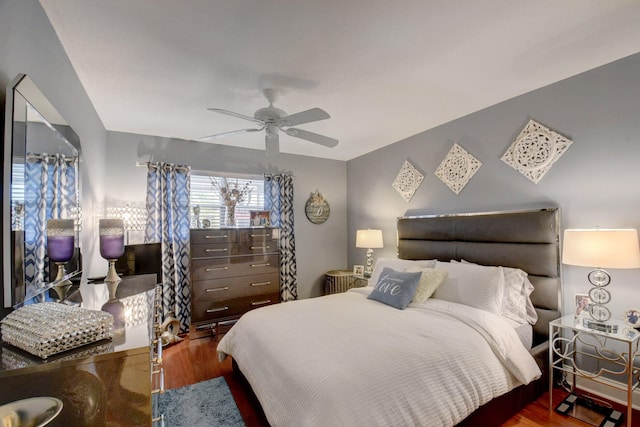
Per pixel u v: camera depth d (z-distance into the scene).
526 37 1.91
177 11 1.62
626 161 2.19
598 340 2.30
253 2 1.57
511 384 1.97
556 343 2.48
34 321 0.92
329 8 1.62
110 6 1.58
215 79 2.38
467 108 3.06
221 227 3.99
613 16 1.72
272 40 1.90
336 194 5.18
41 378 0.84
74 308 1.04
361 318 2.29
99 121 3.15
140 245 2.97
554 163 2.57
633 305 2.15
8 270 1.13
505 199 2.91
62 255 1.55
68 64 2.03
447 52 2.06
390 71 2.30
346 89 2.59
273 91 2.58
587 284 2.38
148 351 0.94
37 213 1.39
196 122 3.34
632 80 2.15
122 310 1.36
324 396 1.40
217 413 2.17
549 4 1.62
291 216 4.68
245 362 2.11
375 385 1.48
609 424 1.98
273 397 1.61
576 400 2.24
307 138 2.93
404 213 4.08
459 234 3.21
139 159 3.75
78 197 2.05
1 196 1.12
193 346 3.41
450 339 1.91
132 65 2.16
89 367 0.88
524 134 2.75
